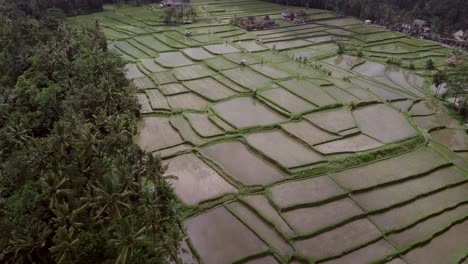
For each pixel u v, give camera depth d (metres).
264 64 83.19
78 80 59.16
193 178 47.06
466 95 66.50
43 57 63.47
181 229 39.00
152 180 40.59
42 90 55.22
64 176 36.69
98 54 65.31
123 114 54.03
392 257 36.31
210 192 44.62
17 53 68.81
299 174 47.25
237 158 51.16
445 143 56.56
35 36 75.44
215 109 63.56
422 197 44.34
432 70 83.88
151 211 34.72
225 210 42.28
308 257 35.78
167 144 54.28
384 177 47.00
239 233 39.06
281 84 72.12
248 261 35.94
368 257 36.22
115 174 35.38
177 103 66.44
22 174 39.09
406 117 61.84
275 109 62.75
